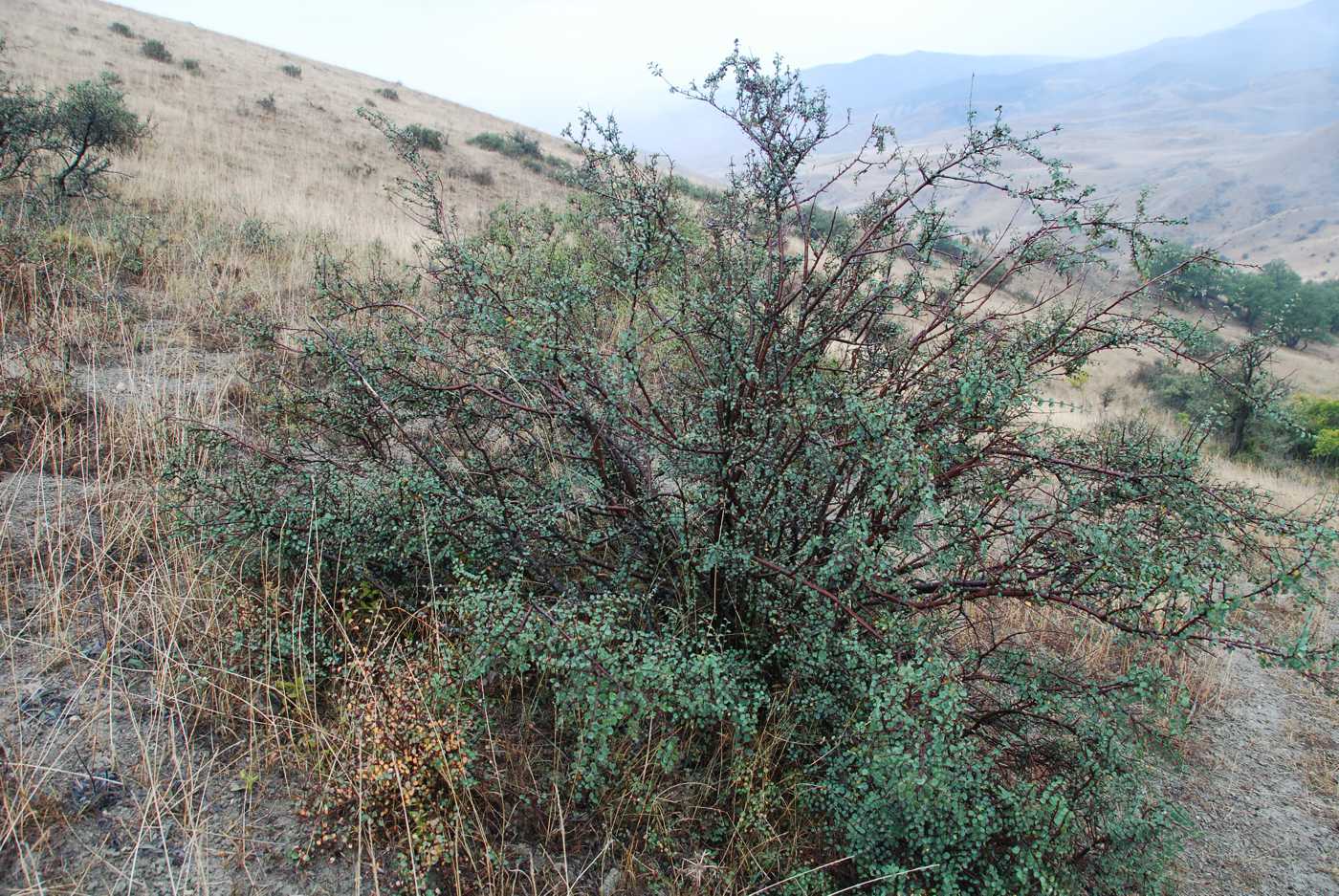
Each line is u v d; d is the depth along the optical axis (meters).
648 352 3.05
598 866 2.12
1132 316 2.43
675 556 2.64
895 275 2.93
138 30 32.41
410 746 2.06
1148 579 2.02
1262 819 3.21
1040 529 2.32
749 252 2.83
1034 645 3.58
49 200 7.45
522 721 2.45
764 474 2.52
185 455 2.77
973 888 2.09
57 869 1.78
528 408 2.50
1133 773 2.35
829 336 2.63
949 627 2.73
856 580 2.27
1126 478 2.30
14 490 3.09
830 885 2.18
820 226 2.87
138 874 1.81
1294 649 1.90
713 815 2.31
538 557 2.69
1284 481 9.96
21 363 3.99
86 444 3.49
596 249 3.64
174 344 4.84
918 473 2.01
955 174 2.42
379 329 3.55
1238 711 3.93
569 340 2.59
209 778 2.07
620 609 2.48
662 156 2.92
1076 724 2.42
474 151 28.73
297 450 3.04
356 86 38.62
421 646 2.33
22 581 2.62
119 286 5.58
